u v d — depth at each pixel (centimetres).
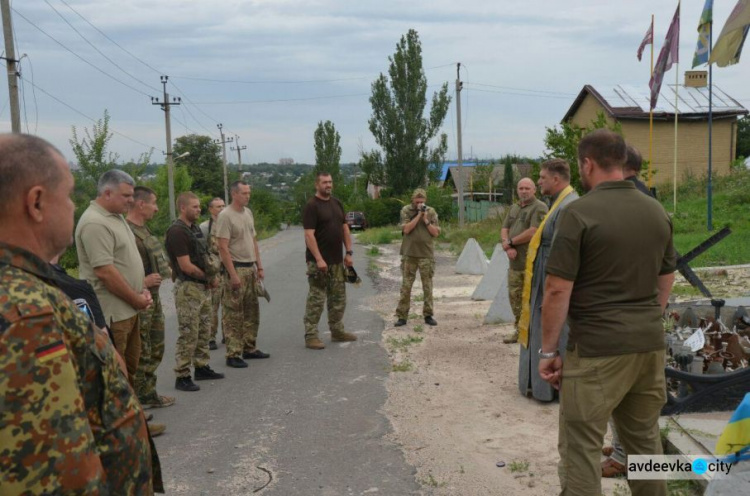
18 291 165
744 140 4959
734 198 2314
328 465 465
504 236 817
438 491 416
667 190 2867
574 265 303
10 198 179
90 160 2425
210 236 802
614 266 300
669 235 317
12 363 157
